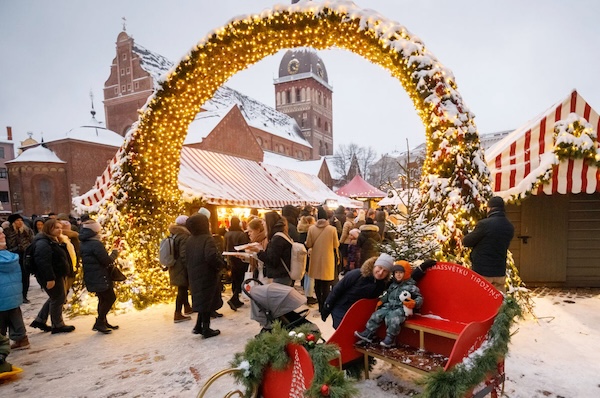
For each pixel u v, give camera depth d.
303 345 2.40
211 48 6.52
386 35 5.54
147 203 7.36
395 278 3.47
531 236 7.12
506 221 4.26
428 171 5.54
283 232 4.72
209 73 6.98
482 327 2.77
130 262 6.80
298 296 3.27
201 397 2.35
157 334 5.00
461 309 3.24
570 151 5.82
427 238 5.01
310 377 2.21
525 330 4.58
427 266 3.53
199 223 4.78
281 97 77.94
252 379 2.56
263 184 14.41
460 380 2.42
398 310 3.29
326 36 5.99
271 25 5.99
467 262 4.90
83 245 5.00
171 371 3.83
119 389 3.48
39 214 33.25
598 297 6.24
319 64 79.19
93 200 8.98
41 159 32.94
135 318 5.86
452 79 5.40
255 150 29.95
